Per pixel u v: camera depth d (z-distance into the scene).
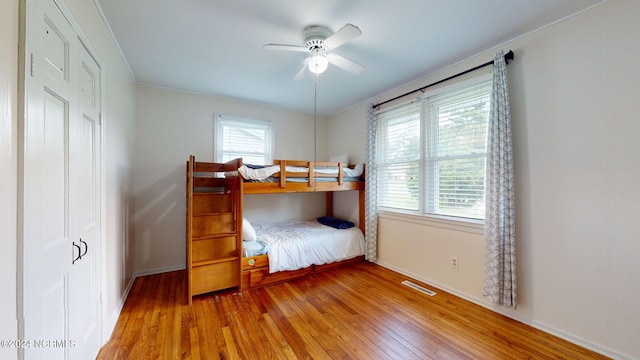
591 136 1.81
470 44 2.32
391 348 1.84
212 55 2.52
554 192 1.99
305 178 3.25
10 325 0.84
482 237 2.45
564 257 1.93
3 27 0.81
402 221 3.30
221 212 2.94
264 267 2.91
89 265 1.60
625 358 1.66
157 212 3.35
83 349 1.49
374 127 3.71
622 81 1.68
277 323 2.15
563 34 1.94
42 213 1.05
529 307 2.12
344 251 3.51
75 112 1.37
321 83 3.26
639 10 1.62
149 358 1.71
